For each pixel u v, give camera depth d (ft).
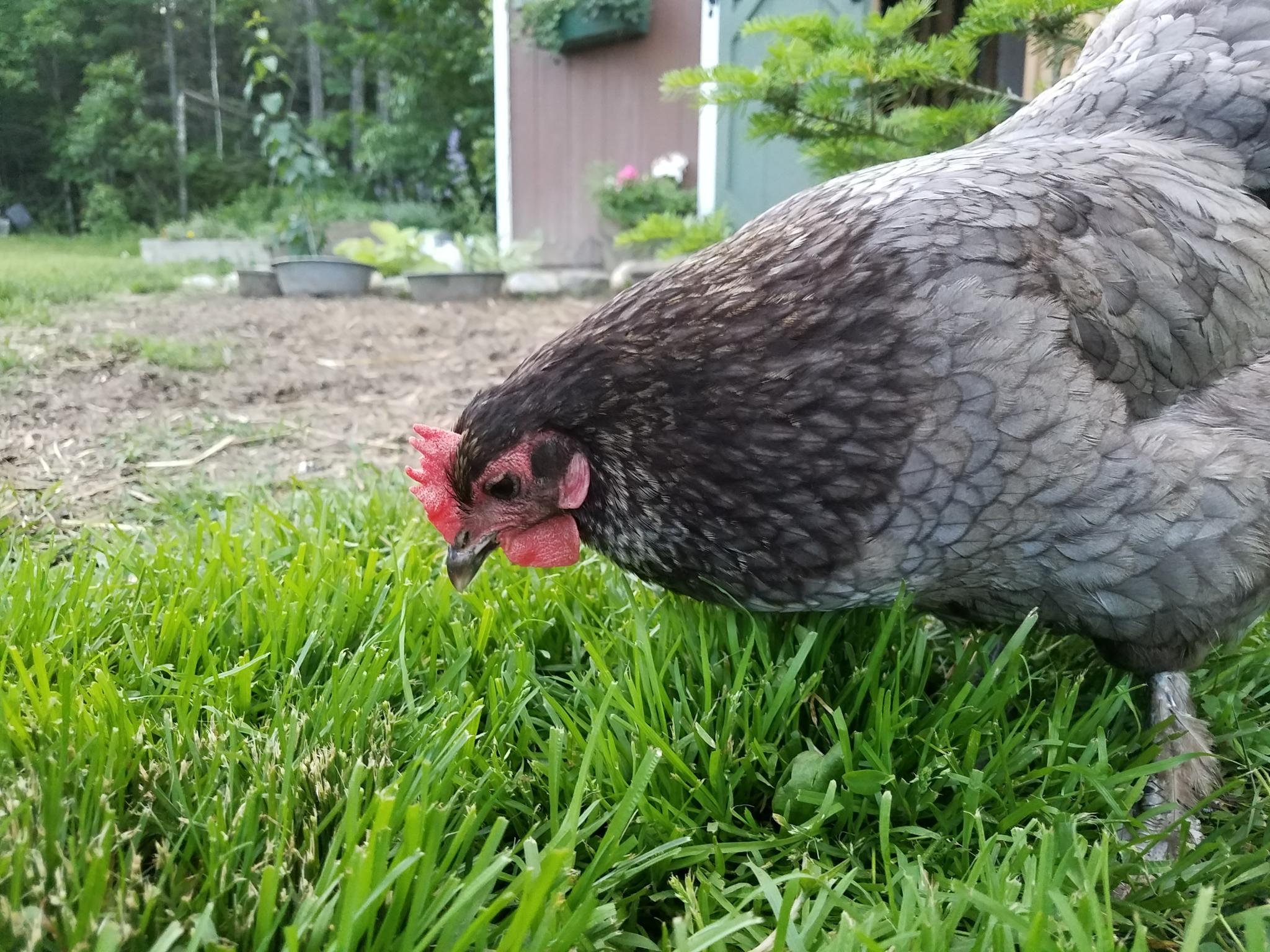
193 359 3.05
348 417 2.51
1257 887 0.83
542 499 1.01
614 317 0.99
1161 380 0.98
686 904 0.76
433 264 5.66
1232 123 1.19
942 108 2.02
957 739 0.97
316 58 12.21
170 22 11.54
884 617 1.11
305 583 1.18
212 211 10.54
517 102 6.15
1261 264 1.05
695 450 0.94
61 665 0.93
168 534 1.52
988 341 0.89
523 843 0.80
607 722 0.94
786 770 0.93
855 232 0.98
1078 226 0.98
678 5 5.53
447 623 1.16
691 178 5.69
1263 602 1.02
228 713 0.91
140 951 0.64
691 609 1.12
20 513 1.68
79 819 0.72
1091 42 1.44
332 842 0.75
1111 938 0.67
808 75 1.91
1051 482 0.90
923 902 0.74
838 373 0.91
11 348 3.02
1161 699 1.05
